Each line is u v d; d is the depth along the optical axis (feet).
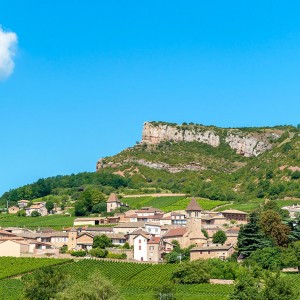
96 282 564.30
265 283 577.02
